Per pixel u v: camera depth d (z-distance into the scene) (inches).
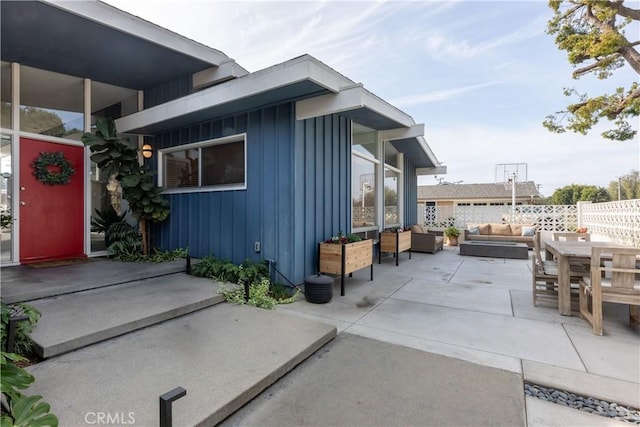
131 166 224.5
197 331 123.4
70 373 91.4
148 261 217.6
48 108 223.3
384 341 125.5
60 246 218.7
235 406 81.3
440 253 383.9
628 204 286.0
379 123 254.4
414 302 177.3
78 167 229.6
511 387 93.4
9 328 89.8
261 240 202.1
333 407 83.9
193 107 203.2
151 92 273.7
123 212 254.4
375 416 80.1
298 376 99.2
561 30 287.4
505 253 344.5
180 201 244.4
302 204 197.5
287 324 131.2
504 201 889.5
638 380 97.7
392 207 375.6
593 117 289.7
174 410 75.9
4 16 161.0
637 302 129.4
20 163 202.8
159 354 104.0
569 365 106.9
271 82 168.1
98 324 117.6
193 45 220.2
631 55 254.2
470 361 109.3
